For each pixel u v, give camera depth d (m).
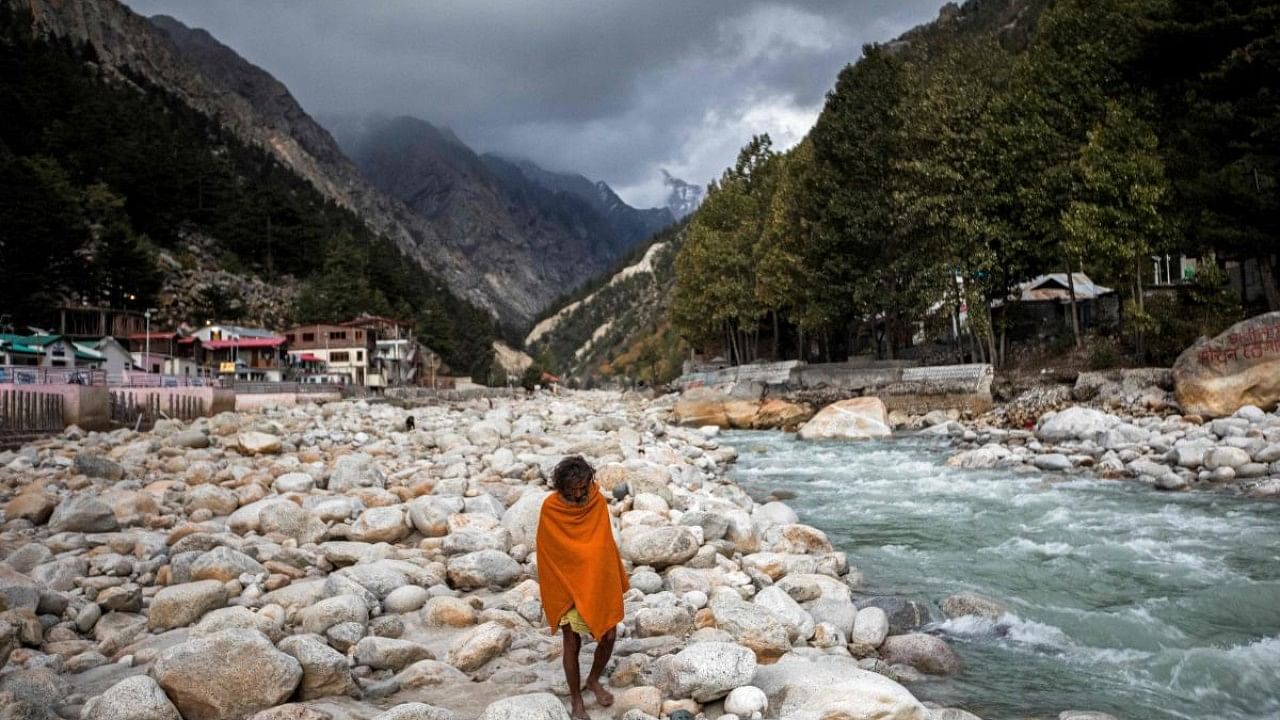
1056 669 6.84
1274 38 26.64
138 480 16.33
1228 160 28.62
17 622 6.63
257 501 12.46
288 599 7.74
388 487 15.33
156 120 156.38
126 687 5.04
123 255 79.06
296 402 52.22
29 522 11.36
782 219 50.44
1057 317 43.84
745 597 8.42
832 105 42.81
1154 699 6.16
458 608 7.59
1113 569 9.88
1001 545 11.52
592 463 17.66
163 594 7.36
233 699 5.21
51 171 96.56
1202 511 13.16
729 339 70.69
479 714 5.37
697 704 5.58
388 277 141.88
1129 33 34.78
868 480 18.75
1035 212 33.75
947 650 7.08
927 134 37.53
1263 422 18.89
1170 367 28.30
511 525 10.64
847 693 5.16
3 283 63.88
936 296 37.03
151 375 42.44
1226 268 34.28
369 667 6.40
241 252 128.25
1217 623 7.82
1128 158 29.45
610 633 5.45
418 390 70.06
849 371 40.25
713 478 18.98
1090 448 20.14
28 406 26.23
